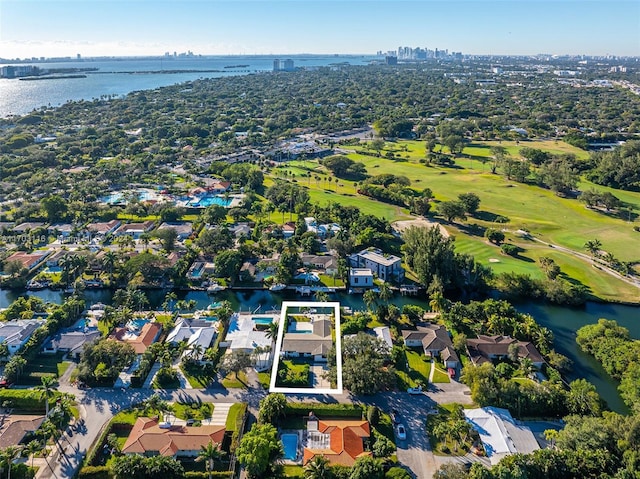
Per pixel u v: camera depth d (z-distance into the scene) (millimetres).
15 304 154625
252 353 131750
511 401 113062
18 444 101125
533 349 134000
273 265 185875
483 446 101250
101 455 100438
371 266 186875
